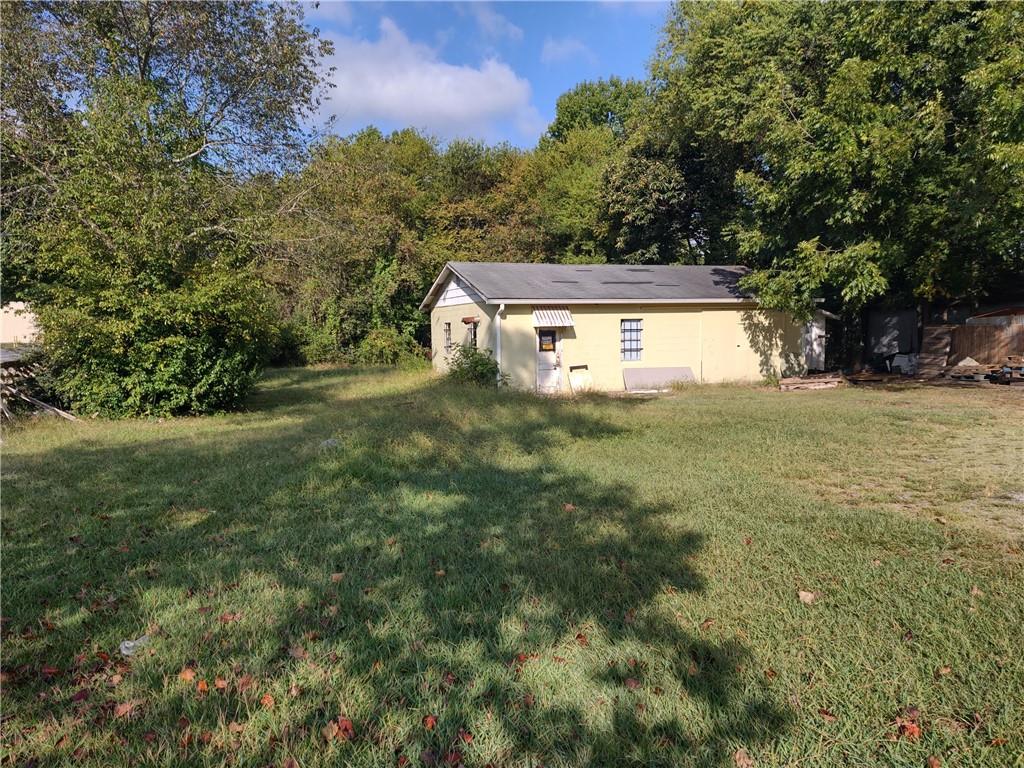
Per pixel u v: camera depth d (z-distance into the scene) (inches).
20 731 94.6
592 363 613.9
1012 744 89.3
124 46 647.8
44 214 517.7
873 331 800.9
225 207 607.2
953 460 271.6
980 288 676.7
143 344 449.7
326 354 1016.2
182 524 194.5
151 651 117.0
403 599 137.9
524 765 86.7
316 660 113.5
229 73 731.4
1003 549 163.5
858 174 495.5
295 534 183.3
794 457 280.4
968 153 457.4
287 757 88.4
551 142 1454.2
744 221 733.9
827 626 123.0
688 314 648.4
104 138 465.4
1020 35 429.1
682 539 174.2
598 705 99.3
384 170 1047.6
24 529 187.9
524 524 190.2
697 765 86.4
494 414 404.2
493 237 1141.1
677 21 854.5
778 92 545.3
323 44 755.4
